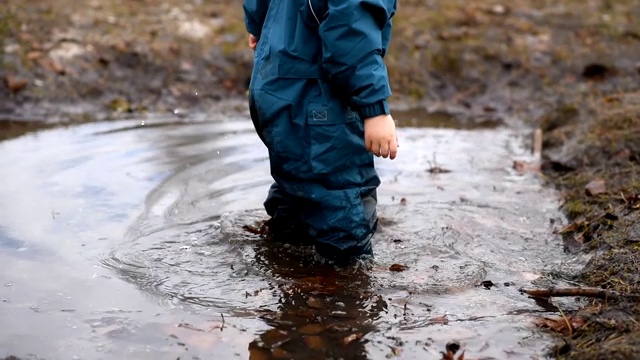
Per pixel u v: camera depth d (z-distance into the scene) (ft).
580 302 9.98
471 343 8.96
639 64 23.20
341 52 9.91
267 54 10.52
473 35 25.07
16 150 16.55
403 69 23.44
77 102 20.57
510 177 15.80
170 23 24.50
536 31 25.38
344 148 10.46
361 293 10.29
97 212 13.12
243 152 16.88
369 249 11.17
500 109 21.88
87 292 10.24
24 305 9.85
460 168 16.35
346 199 10.69
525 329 9.29
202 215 13.08
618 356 8.17
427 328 9.36
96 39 22.79
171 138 17.94
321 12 10.14
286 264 11.17
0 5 23.62
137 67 22.12
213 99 21.65
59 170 15.23
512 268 11.14
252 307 9.89
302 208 11.02
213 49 23.30
